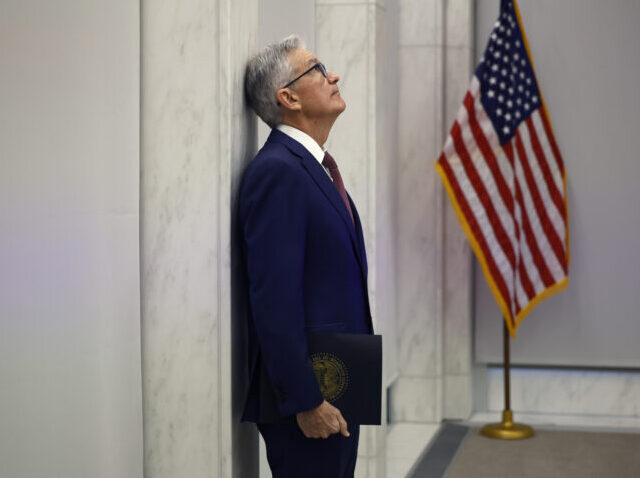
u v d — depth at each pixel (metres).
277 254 2.61
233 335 2.88
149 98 2.88
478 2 6.91
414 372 6.76
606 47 6.66
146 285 2.91
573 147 6.73
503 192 6.00
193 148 2.85
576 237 6.75
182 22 2.85
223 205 2.83
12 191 2.46
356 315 2.79
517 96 6.07
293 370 2.56
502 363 6.91
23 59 2.50
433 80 6.65
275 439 2.76
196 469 2.90
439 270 6.70
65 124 2.62
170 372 2.91
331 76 2.91
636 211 6.67
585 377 6.88
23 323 2.50
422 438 6.27
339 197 2.79
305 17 4.78
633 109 6.64
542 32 6.74
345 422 2.64
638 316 6.70
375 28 5.04
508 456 5.73
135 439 2.90
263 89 2.89
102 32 2.73
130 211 2.86
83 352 2.70
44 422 2.58
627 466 5.45
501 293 6.01
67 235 2.63
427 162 6.69
